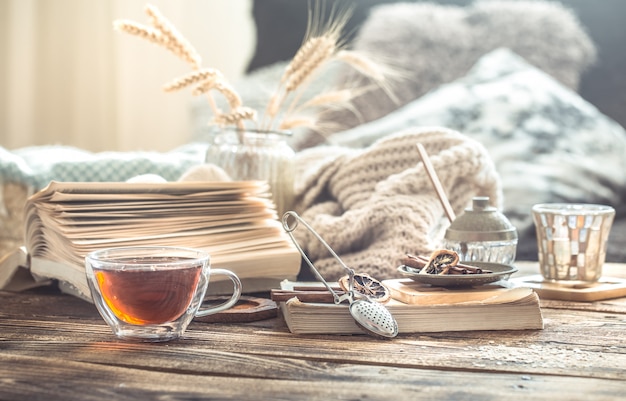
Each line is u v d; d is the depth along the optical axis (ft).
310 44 4.15
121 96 9.35
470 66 7.61
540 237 3.58
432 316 2.93
